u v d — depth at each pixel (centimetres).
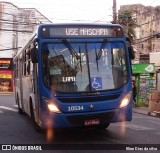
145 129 1132
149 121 1427
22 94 1391
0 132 1062
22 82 1366
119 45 898
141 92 2264
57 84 837
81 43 871
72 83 841
